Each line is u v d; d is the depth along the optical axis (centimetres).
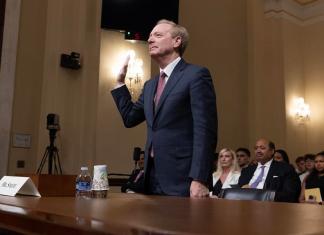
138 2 561
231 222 65
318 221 68
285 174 409
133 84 559
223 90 744
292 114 793
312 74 823
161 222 63
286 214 81
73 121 510
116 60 556
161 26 199
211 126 181
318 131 805
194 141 179
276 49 803
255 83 777
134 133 562
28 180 142
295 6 834
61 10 520
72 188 155
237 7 789
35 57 497
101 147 530
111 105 546
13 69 475
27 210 79
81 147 509
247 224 62
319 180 450
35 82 493
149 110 195
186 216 73
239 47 779
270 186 404
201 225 60
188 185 180
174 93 188
